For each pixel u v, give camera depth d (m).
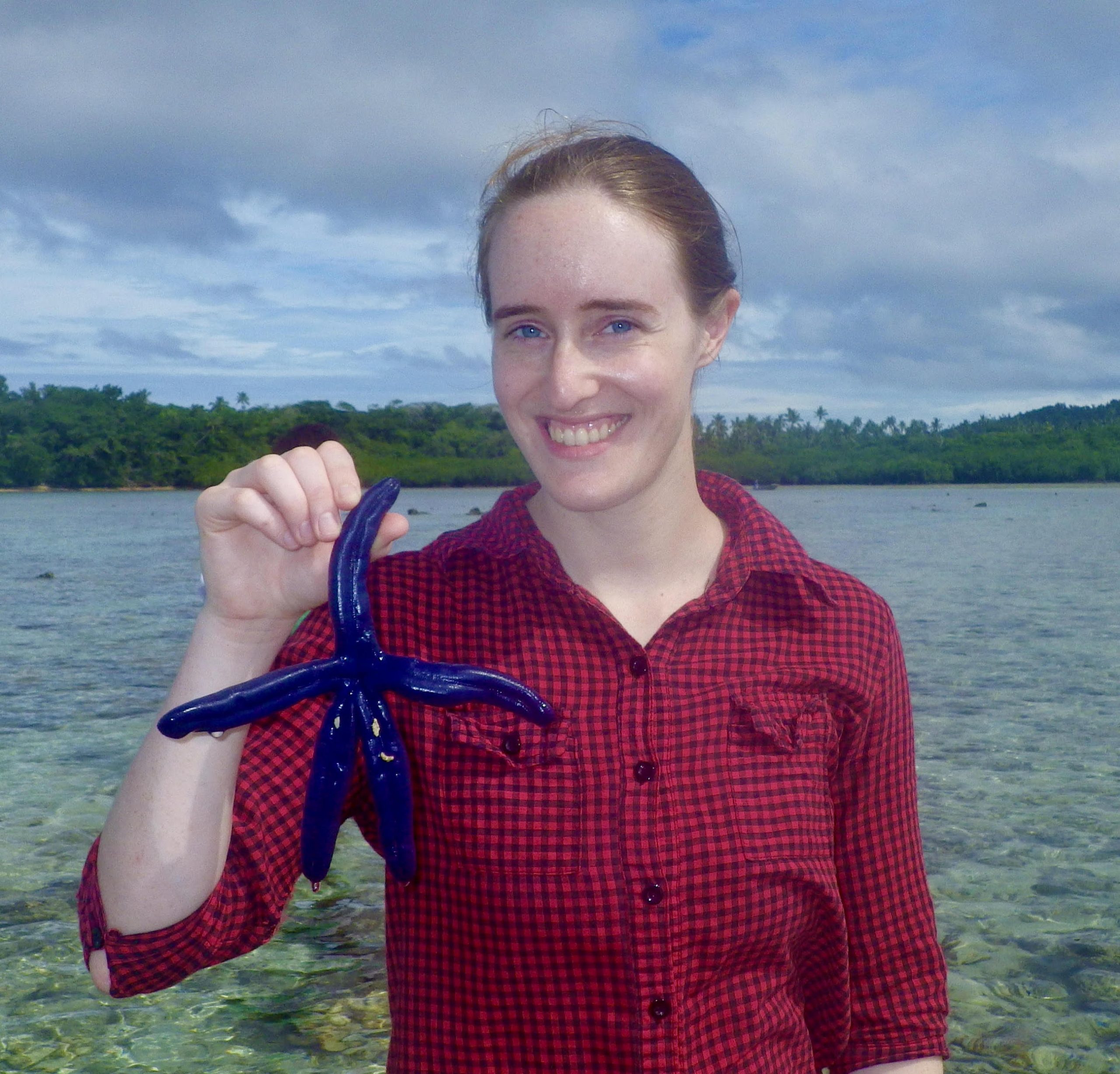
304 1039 3.98
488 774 1.36
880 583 21.34
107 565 27.84
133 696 10.21
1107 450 193.50
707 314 1.46
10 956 4.64
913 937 1.58
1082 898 5.30
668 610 1.53
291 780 1.36
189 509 85.69
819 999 1.57
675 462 1.49
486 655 1.42
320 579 1.26
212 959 1.28
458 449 177.88
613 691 1.39
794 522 51.62
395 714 1.39
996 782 7.28
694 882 1.34
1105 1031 4.06
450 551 1.48
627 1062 1.34
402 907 1.45
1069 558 28.14
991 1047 3.96
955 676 11.12
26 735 8.57
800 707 1.46
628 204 1.35
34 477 170.12
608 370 1.35
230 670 1.28
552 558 1.41
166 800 1.24
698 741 1.40
